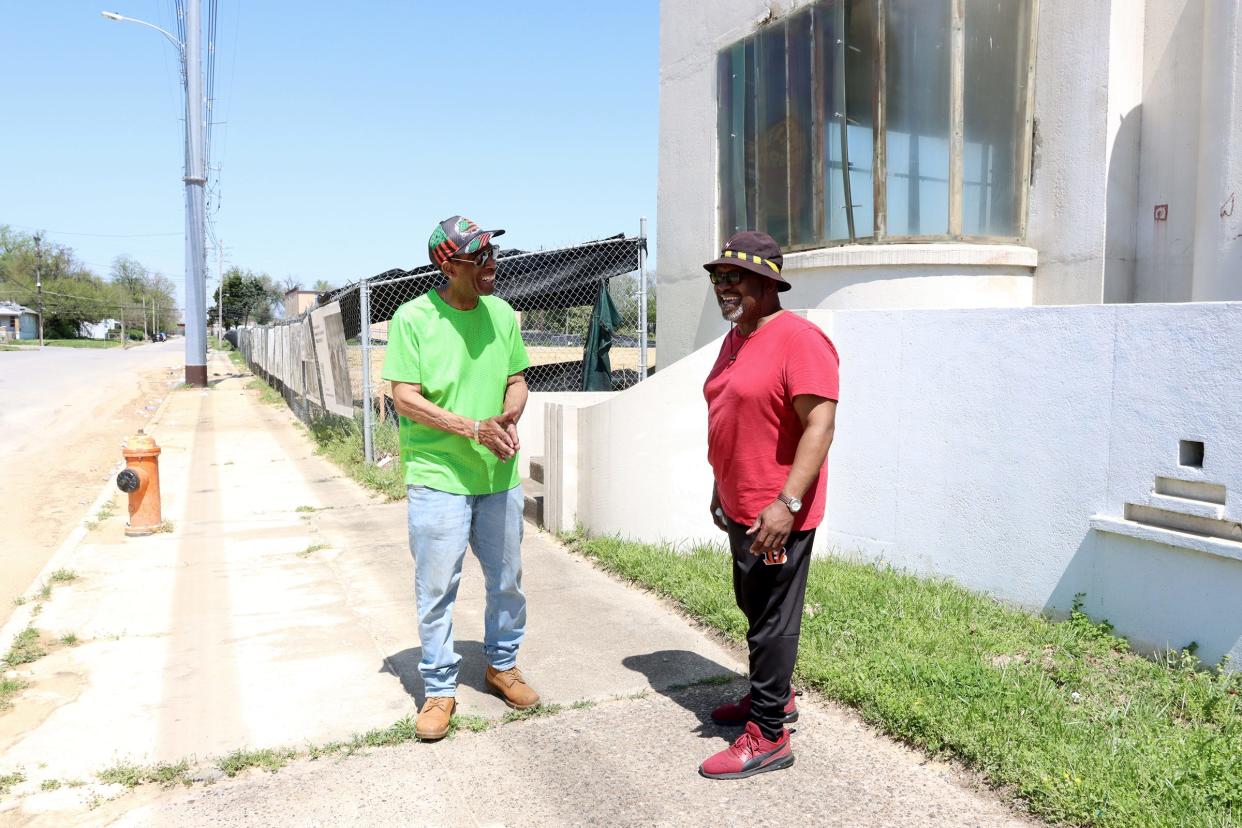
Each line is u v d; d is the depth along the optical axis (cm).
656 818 282
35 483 1070
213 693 389
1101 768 282
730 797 294
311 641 457
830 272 655
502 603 366
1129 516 399
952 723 318
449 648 349
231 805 295
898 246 624
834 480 557
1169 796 265
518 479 365
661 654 426
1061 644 395
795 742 331
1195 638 371
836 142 676
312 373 1422
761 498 299
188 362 2642
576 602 511
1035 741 303
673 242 893
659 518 603
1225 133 493
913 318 498
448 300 350
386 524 753
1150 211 566
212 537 717
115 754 332
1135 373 392
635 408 611
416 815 287
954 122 607
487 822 281
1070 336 420
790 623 301
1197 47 536
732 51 792
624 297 1373
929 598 454
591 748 331
